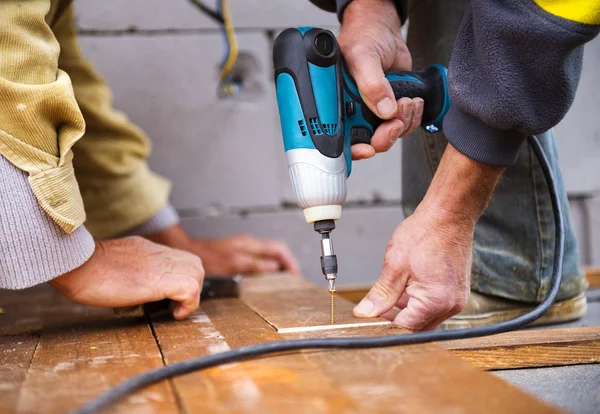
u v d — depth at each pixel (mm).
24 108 1040
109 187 2033
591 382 950
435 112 1194
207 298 1592
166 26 2516
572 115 2650
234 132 2584
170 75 2533
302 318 1205
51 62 1109
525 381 966
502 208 1349
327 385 755
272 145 2605
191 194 2586
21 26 1074
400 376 778
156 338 1103
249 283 1976
